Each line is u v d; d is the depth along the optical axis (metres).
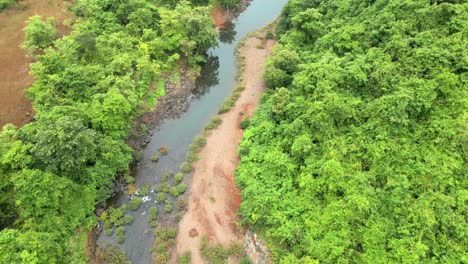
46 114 37.09
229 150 44.41
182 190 39.88
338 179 32.66
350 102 37.69
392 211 30.58
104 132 40.47
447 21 40.16
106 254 34.28
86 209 35.81
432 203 29.73
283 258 30.84
